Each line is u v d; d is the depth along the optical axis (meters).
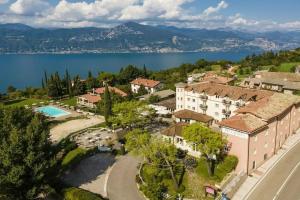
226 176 58.16
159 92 134.25
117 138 87.69
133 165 68.62
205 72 199.50
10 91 177.38
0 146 48.41
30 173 49.00
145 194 54.94
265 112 65.38
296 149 71.94
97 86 165.88
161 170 60.72
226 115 90.44
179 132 71.88
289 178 59.06
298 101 78.31
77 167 68.50
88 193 52.16
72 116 115.94
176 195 52.91
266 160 66.81
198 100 98.19
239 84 143.25
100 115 114.06
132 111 85.81
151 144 57.78
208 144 55.69
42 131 54.94
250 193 54.59
